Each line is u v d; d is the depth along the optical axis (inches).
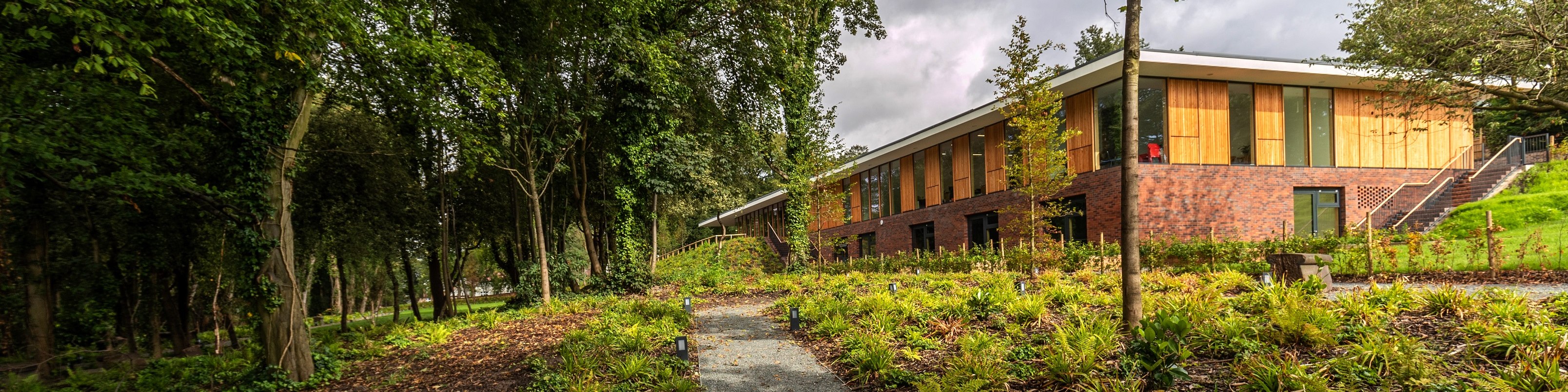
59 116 266.2
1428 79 550.0
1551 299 261.3
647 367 293.7
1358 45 607.8
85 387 407.2
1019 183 729.0
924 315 360.2
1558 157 789.2
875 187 1268.5
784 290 689.0
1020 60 666.2
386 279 948.0
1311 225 708.0
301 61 300.7
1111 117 705.0
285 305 330.6
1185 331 200.8
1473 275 429.4
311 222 576.4
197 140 344.5
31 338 453.1
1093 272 552.4
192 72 343.6
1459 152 767.1
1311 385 168.1
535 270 690.2
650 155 778.8
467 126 467.8
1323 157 720.3
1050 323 318.0
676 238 1861.5
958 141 976.3
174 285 604.1
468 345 428.5
